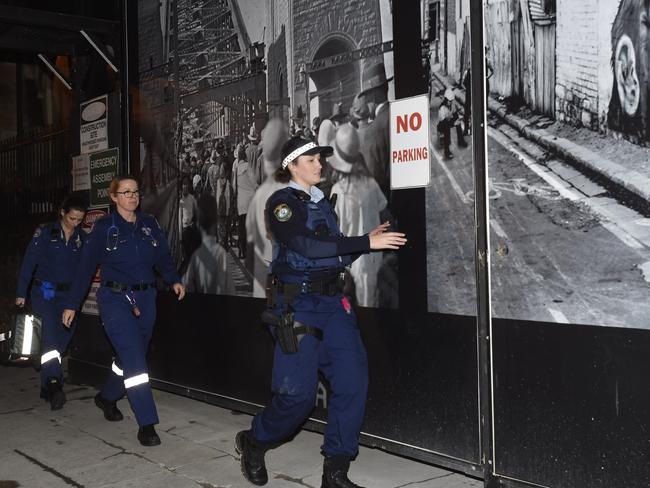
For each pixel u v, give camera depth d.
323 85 4.37
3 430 5.14
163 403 5.75
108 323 4.73
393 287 3.98
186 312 5.54
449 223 3.69
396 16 3.92
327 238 3.47
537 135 3.29
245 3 4.91
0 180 9.70
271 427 3.72
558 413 3.28
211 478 4.06
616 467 3.09
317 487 3.87
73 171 6.93
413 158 3.85
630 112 2.98
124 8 6.16
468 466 3.66
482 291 3.55
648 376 2.97
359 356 3.60
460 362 3.68
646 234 2.96
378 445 4.11
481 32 3.50
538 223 3.30
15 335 5.84
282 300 3.59
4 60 10.42
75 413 5.60
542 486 3.35
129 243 4.79
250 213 4.93
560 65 3.20
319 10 4.37
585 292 3.16
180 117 5.57
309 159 3.66
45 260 5.82
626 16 2.98
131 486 3.98
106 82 6.57
